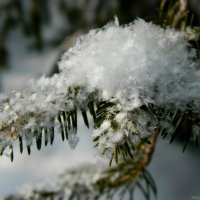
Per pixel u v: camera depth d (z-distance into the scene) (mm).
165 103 283
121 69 286
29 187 548
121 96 279
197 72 293
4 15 1253
